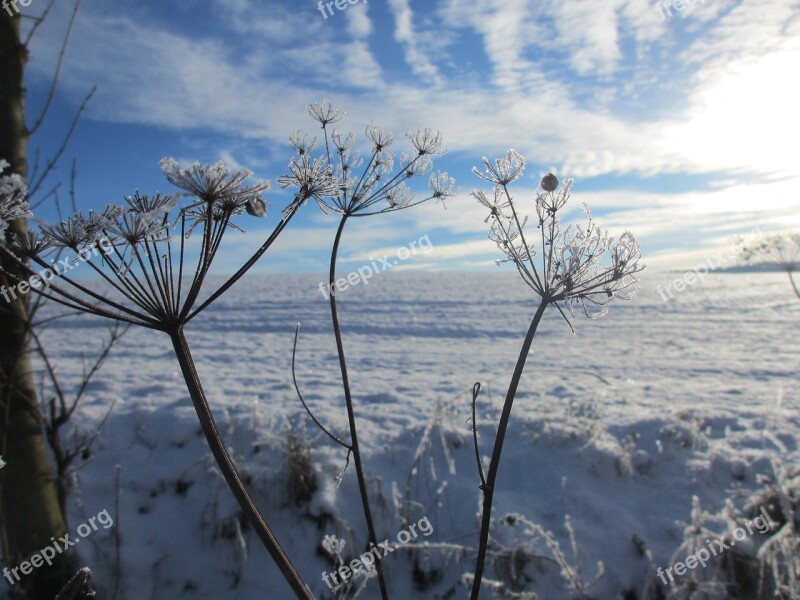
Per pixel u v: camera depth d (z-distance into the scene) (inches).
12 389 106.4
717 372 298.2
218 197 36.2
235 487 36.7
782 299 725.3
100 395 203.8
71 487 147.3
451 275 1256.2
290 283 1026.1
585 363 335.3
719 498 140.3
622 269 44.4
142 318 36.9
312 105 57.9
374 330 510.0
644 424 171.9
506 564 126.6
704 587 116.3
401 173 60.1
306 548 137.1
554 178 46.4
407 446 166.2
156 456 163.0
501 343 443.2
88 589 62.2
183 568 135.4
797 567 109.9
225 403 195.8
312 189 43.9
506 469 157.8
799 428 170.7
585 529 134.4
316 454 158.6
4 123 94.0
